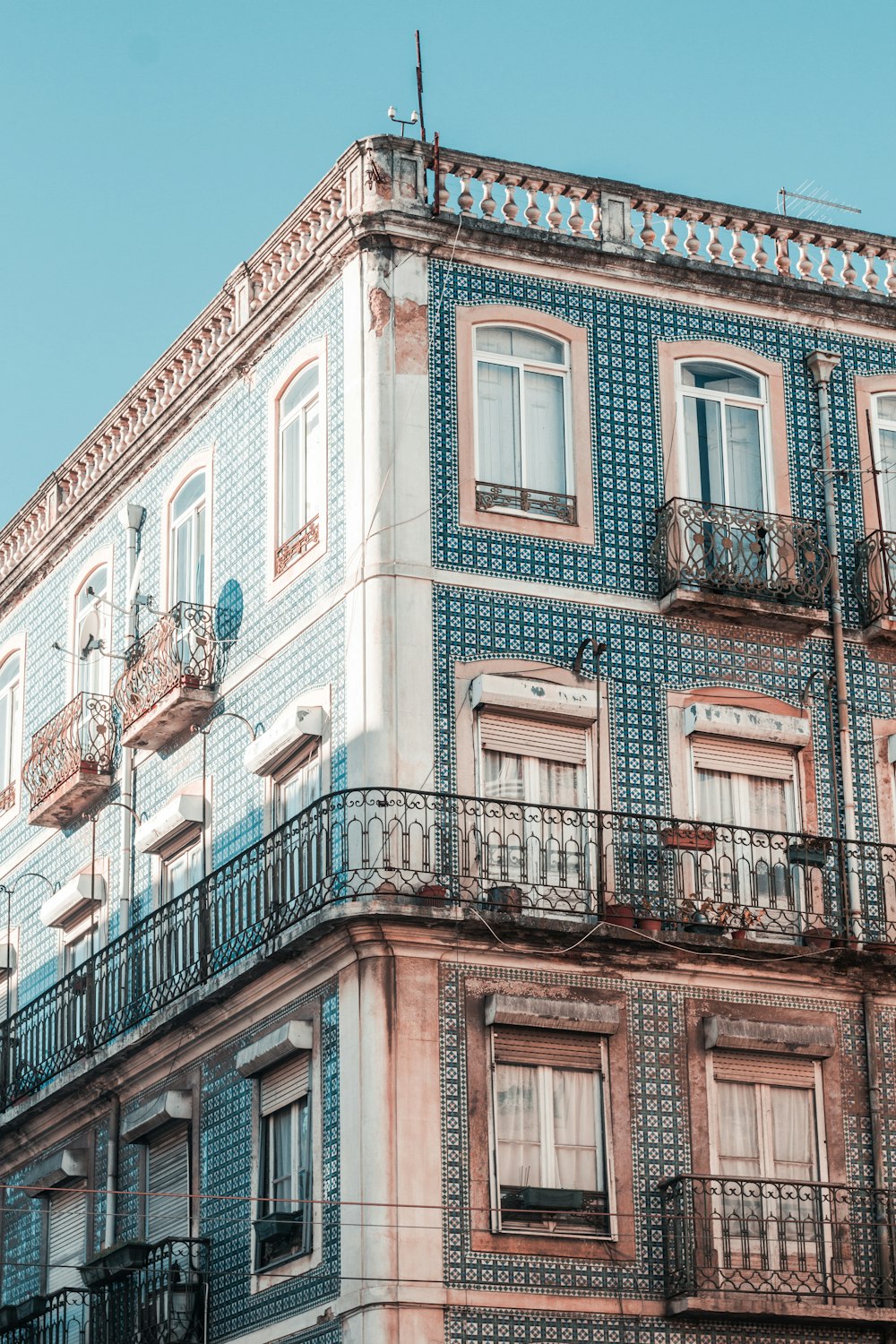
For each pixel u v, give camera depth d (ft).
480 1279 76.64
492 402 86.43
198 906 89.56
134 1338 86.63
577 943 80.53
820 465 91.04
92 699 105.09
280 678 88.53
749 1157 81.82
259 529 91.86
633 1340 77.97
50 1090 97.66
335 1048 79.77
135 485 104.32
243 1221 84.17
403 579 82.89
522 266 88.17
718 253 92.07
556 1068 80.23
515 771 82.89
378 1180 76.33
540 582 84.99
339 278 88.02
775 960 83.35
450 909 78.74
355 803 80.12
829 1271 81.35
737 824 85.81
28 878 109.40
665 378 89.30
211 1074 88.22
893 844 87.20
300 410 89.97
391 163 87.04
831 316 93.04
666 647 86.33
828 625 88.84
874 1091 83.76
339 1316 76.79
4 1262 103.81
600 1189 79.51
